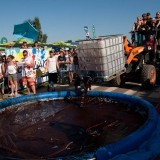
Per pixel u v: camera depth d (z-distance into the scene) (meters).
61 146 4.54
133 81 11.02
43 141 4.80
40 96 7.54
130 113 6.07
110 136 4.87
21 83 11.46
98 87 10.75
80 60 7.78
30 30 12.83
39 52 12.48
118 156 3.54
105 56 7.28
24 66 10.06
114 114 6.10
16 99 7.14
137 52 10.02
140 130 4.10
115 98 6.89
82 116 6.12
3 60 10.75
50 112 6.59
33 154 4.27
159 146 3.99
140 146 3.90
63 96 7.70
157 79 10.81
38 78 12.37
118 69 8.04
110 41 7.50
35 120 6.05
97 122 5.65
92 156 3.54
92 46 7.29
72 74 12.20
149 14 10.66
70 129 5.35
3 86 10.53
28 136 5.09
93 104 7.04
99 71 7.45
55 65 10.49
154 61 10.29
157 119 4.74
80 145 4.55
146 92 9.52
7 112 6.75
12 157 3.97
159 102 7.93
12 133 5.30
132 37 10.83
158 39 10.26
